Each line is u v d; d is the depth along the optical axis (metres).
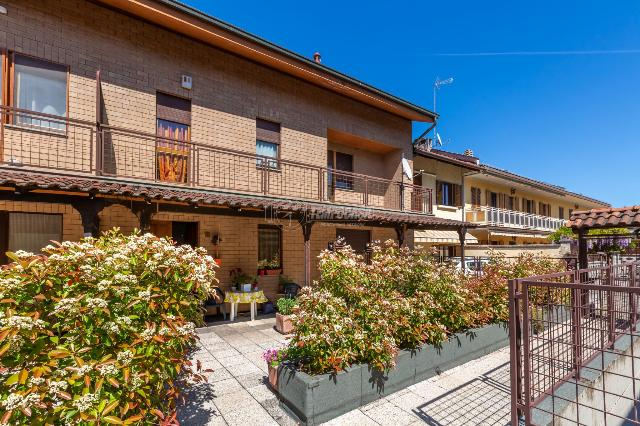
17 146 6.87
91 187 5.56
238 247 9.93
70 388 2.39
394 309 4.77
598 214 8.11
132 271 3.24
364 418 3.92
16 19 6.97
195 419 3.88
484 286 6.80
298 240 11.38
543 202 28.50
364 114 13.60
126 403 2.51
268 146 11.00
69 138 7.41
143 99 8.52
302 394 3.77
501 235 21.62
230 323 8.30
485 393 4.56
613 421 4.62
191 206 7.14
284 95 11.27
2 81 6.80
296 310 4.53
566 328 4.86
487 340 6.18
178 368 3.04
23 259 2.75
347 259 5.24
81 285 2.80
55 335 2.62
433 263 6.11
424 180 16.77
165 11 8.23
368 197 14.58
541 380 4.21
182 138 9.20
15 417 2.03
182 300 3.43
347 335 4.24
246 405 4.22
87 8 7.81
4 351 2.11
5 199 5.38
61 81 7.47
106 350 2.72
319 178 11.45
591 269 4.86
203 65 9.55
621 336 5.46
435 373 5.15
